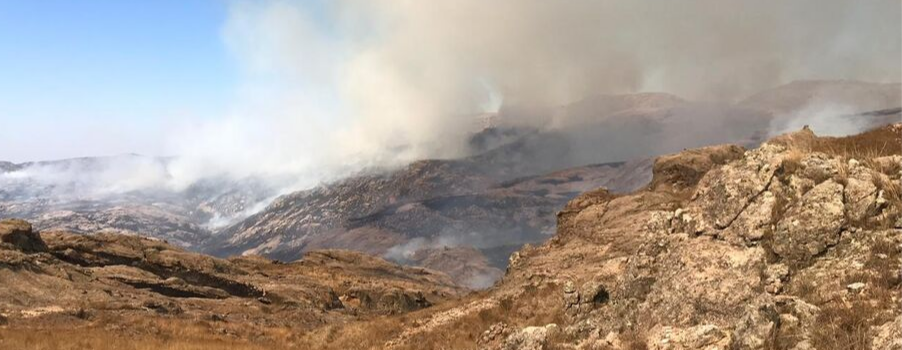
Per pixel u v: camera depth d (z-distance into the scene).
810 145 25.94
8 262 53.16
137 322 46.41
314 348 37.56
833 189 15.80
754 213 16.47
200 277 68.12
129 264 67.69
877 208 15.29
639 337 15.23
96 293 53.75
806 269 14.87
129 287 59.16
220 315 55.09
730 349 12.95
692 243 16.59
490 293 40.66
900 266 13.34
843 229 15.20
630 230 41.41
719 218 17.03
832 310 12.66
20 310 46.53
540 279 37.34
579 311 20.56
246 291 67.69
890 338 11.14
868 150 20.14
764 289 14.47
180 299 59.06
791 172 17.20
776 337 12.35
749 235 16.17
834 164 16.67
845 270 14.08
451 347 28.53
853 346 11.53
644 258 17.77
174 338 41.19
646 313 15.98
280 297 65.31
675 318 15.12
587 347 15.74
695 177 48.53
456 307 38.69
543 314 28.41
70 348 31.36
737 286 14.72
